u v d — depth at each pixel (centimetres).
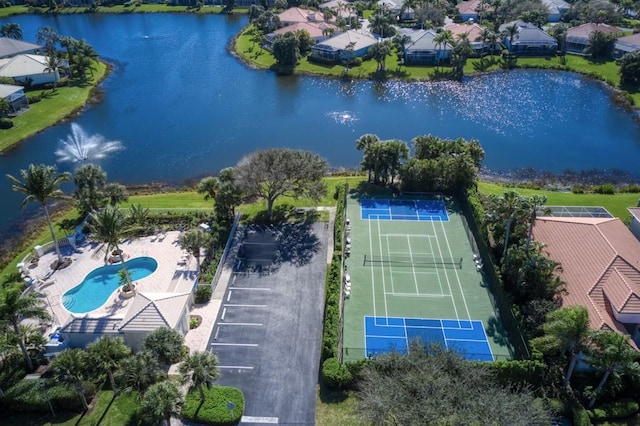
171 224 8125
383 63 15625
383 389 4441
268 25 18825
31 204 9375
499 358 5744
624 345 4709
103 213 6294
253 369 5644
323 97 14138
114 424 5025
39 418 5112
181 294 6156
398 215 8431
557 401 5038
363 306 6550
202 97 14275
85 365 4959
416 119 12781
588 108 13350
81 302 6594
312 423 5041
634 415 5056
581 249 6681
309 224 8181
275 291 6775
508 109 13312
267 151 8050
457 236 7881
